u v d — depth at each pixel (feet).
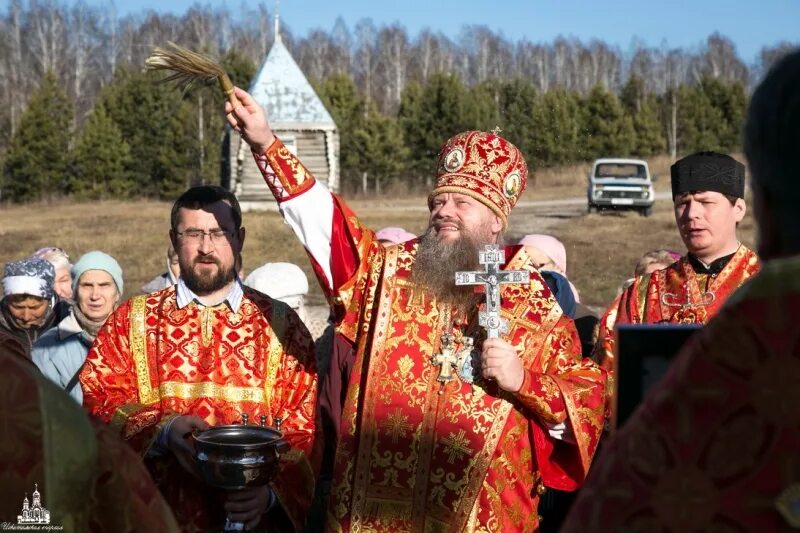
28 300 16.11
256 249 69.36
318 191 11.16
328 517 10.52
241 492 10.32
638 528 4.50
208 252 11.21
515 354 10.04
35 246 77.20
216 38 312.50
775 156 4.51
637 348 5.89
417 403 10.40
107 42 280.51
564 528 4.82
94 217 106.83
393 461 10.31
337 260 11.12
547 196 115.44
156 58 10.68
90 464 4.94
